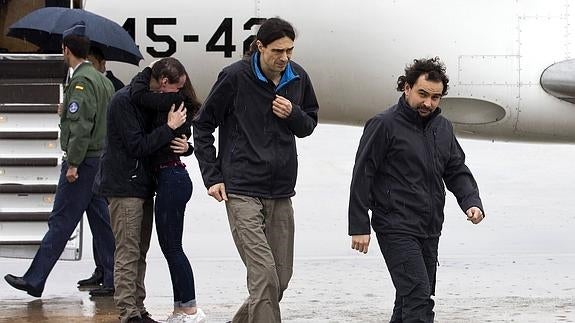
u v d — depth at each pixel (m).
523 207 39.09
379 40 26.08
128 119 17.61
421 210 14.78
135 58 23.78
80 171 20.44
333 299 21.33
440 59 26.06
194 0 26.02
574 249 28.92
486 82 26.05
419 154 14.79
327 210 38.34
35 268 20.41
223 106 15.80
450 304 20.72
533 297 21.44
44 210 22.98
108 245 21.12
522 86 25.95
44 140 23.50
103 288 21.25
